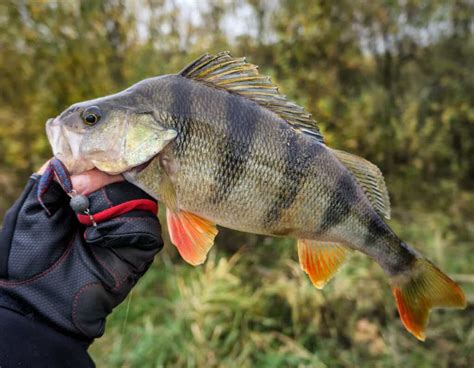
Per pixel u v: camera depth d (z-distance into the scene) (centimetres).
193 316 62
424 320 33
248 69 28
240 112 27
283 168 28
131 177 27
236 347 60
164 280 71
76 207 25
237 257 73
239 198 28
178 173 27
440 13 108
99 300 25
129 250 26
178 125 27
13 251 25
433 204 102
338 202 30
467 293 73
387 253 32
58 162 26
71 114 27
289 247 77
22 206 26
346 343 63
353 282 70
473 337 64
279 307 66
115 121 27
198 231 29
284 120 29
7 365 22
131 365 56
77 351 25
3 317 23
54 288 25
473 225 96
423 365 60
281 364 58
